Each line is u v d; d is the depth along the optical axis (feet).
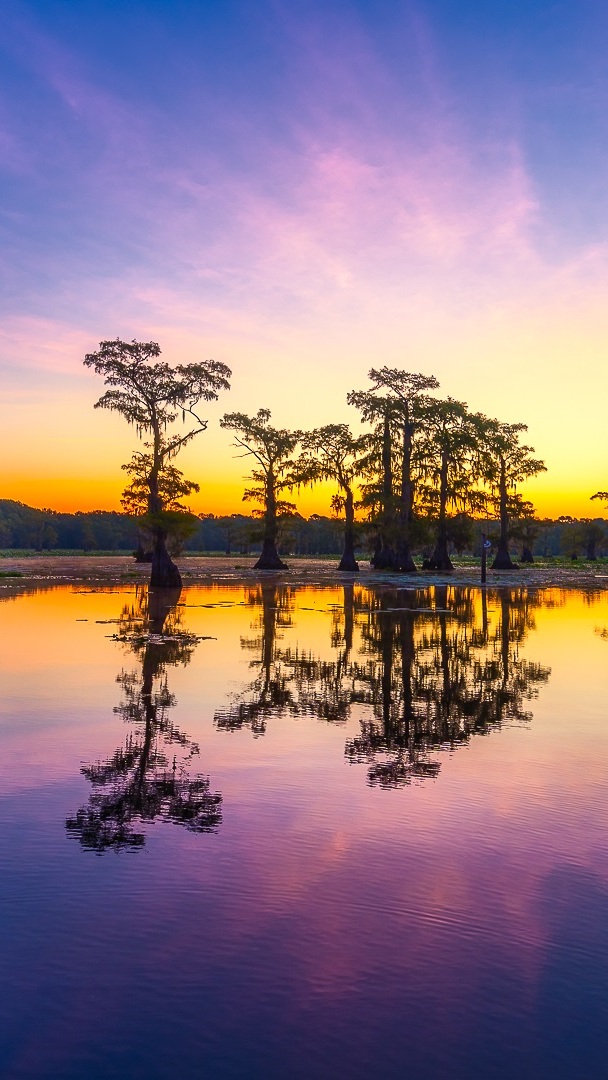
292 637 70.69
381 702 41.47
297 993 14.66
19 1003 14.28
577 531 453.58
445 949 16.19
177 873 19.63
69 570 235.20
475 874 19.72
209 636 71.05
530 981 15.10
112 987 14.76
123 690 44.37
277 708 39.75
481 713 38.91
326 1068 12.72
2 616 90.12
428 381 235.40
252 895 18.45
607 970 15.51
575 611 105.50
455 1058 12.97
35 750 31.40
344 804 24.97
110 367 147.23
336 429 247.09
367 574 220.64
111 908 17.76
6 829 22.63
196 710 39.11
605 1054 13.12
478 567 290.35
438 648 63.82
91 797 25.63
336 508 254.27
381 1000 14.47
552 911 17.83
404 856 20.80
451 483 250.78
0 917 17.28
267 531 255.50
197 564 304.91
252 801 25.25
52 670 51.31
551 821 23.52
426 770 28.81
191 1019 13.89
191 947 16.12
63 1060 12.84
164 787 26.66
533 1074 12.62
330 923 17.16
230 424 247.29
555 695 43.86
